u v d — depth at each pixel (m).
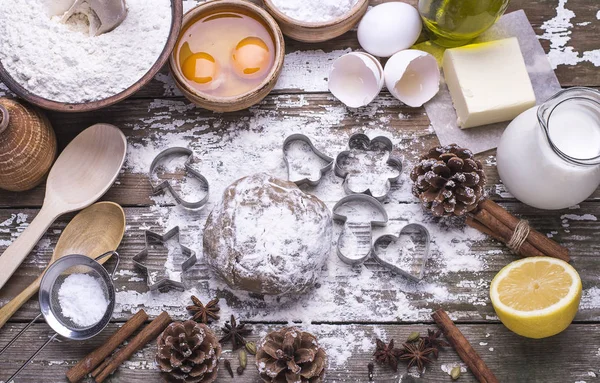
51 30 0.84
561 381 0.84
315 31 0.87
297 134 0.88
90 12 0.84
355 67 0.88
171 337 0.79
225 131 0.89
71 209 0.85
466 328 0.85
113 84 0.84
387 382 0.84
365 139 0.89
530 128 0.82
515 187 0.85
